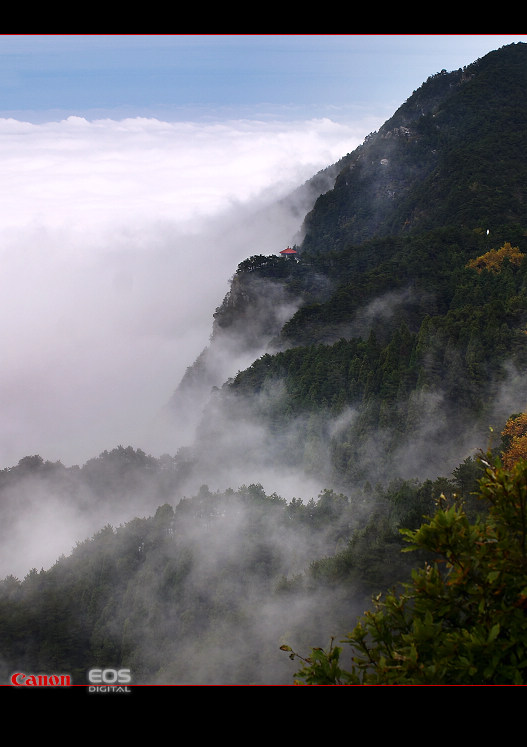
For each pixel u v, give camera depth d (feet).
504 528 33.76
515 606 31.99
